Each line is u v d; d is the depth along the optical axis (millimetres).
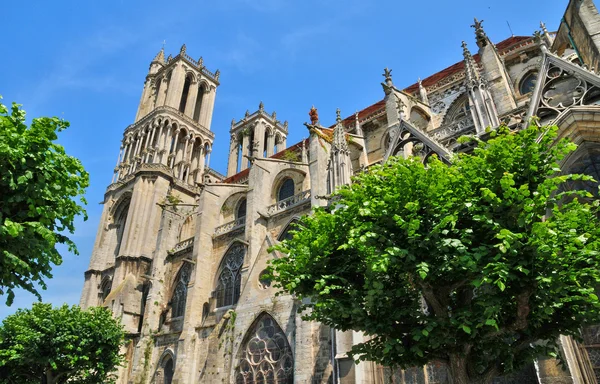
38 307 32438
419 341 11164
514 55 32688
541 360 14336
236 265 37688
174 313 41344
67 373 31844
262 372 28484
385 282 12422
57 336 30672
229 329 31953
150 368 38625
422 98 37406
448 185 11500
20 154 11156
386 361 12156
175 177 58906
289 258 14148
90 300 51594
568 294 10648
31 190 11492
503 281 9422
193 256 40062
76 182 13172
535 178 10922
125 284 45250
